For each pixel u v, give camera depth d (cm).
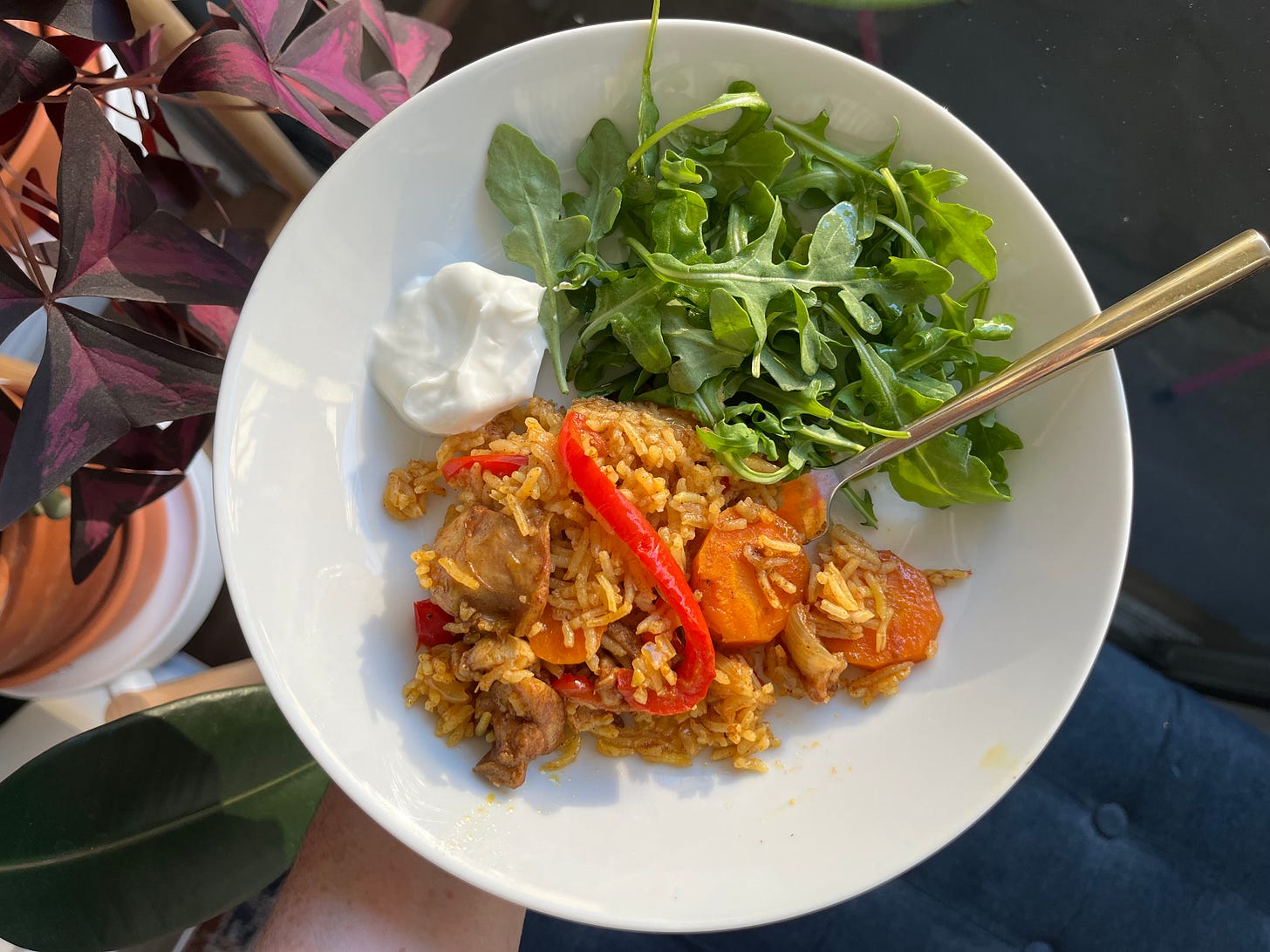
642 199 31
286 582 28
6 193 25
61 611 31
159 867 28
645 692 29
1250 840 41
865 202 31
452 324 30
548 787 30
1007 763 29
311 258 28
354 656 29
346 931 29
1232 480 40
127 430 25
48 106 27
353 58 28
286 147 36
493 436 31
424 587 29
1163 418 40
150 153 30
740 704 30
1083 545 30
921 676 31
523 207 30
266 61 25
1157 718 41
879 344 31
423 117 28
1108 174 39
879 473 33
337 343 29
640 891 28
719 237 32
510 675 28
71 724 35
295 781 30
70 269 24
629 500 29
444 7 39
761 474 30
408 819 28
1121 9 39
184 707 29
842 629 30
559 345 32
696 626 28
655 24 28
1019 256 31
